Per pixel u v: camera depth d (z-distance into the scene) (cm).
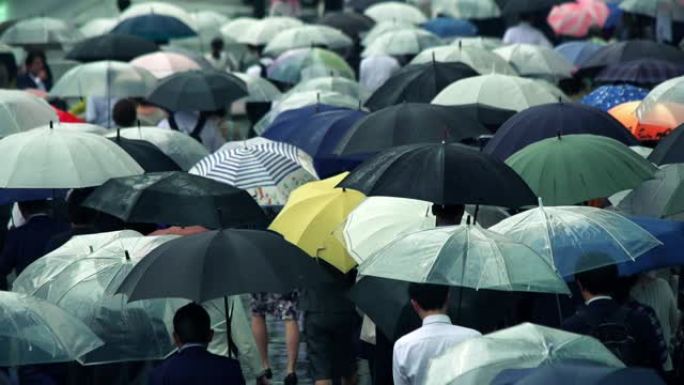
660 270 2648
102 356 2080
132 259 2206
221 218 2242
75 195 2742
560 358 1602
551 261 2064
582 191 2409
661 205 2503
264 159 2972
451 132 2778
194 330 2016
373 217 2442
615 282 2083
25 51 5962
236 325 2383
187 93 4075
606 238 2080
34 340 1862
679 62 4191
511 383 1500
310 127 3244
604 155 2448
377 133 2781
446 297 2022
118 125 3916
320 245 2567
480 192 2241
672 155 2494
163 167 2984
